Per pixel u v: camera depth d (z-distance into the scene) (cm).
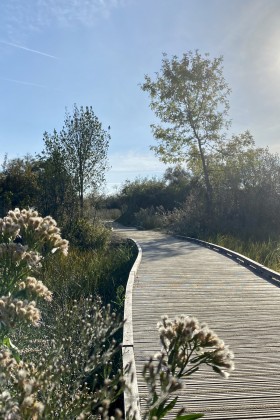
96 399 210
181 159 2670
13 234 296
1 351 215
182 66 2545
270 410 407
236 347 574
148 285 998
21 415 165
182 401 425
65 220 1848
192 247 1811
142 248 1775
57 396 231
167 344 220
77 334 377
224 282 1031
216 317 720
